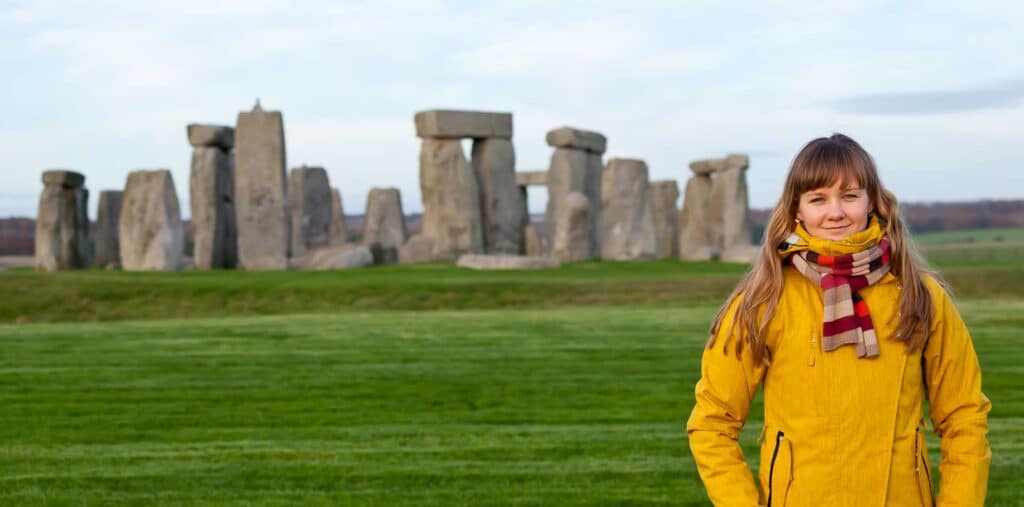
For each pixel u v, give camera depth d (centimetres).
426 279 2441
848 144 363
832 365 348
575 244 3609
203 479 789
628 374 1256
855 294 351
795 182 364
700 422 375
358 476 796
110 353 1423
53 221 3528
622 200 3997
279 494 748
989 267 2752
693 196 4656
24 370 1282
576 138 3819
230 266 3384
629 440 911
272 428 979
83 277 2355
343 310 2138
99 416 1030
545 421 1003
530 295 2273
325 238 4347
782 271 363
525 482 777
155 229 3194
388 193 4291
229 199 3391
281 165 3183
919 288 351
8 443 916
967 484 353
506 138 3694
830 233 360
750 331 359
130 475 800
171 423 999
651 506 717
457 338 1577
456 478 789
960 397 362
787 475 356
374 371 1280
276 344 1513
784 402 358
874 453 347
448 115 3559
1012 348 1430
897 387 348
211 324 1766
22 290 2180
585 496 740
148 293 2209
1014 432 923
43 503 725
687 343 1516
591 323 1773
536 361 1353
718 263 3262
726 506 364
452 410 1055
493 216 3662
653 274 2669
